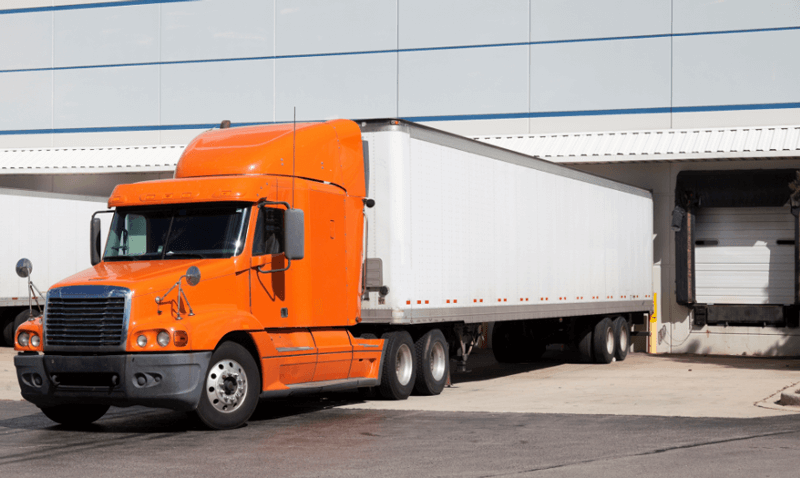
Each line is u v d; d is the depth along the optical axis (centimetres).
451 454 898
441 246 1480
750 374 1828
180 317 1052
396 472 809
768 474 790
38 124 3095
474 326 1647
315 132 1291
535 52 2684
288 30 2883
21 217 2527
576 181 1991
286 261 1198
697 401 1351
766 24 2505
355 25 2825
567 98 2656
